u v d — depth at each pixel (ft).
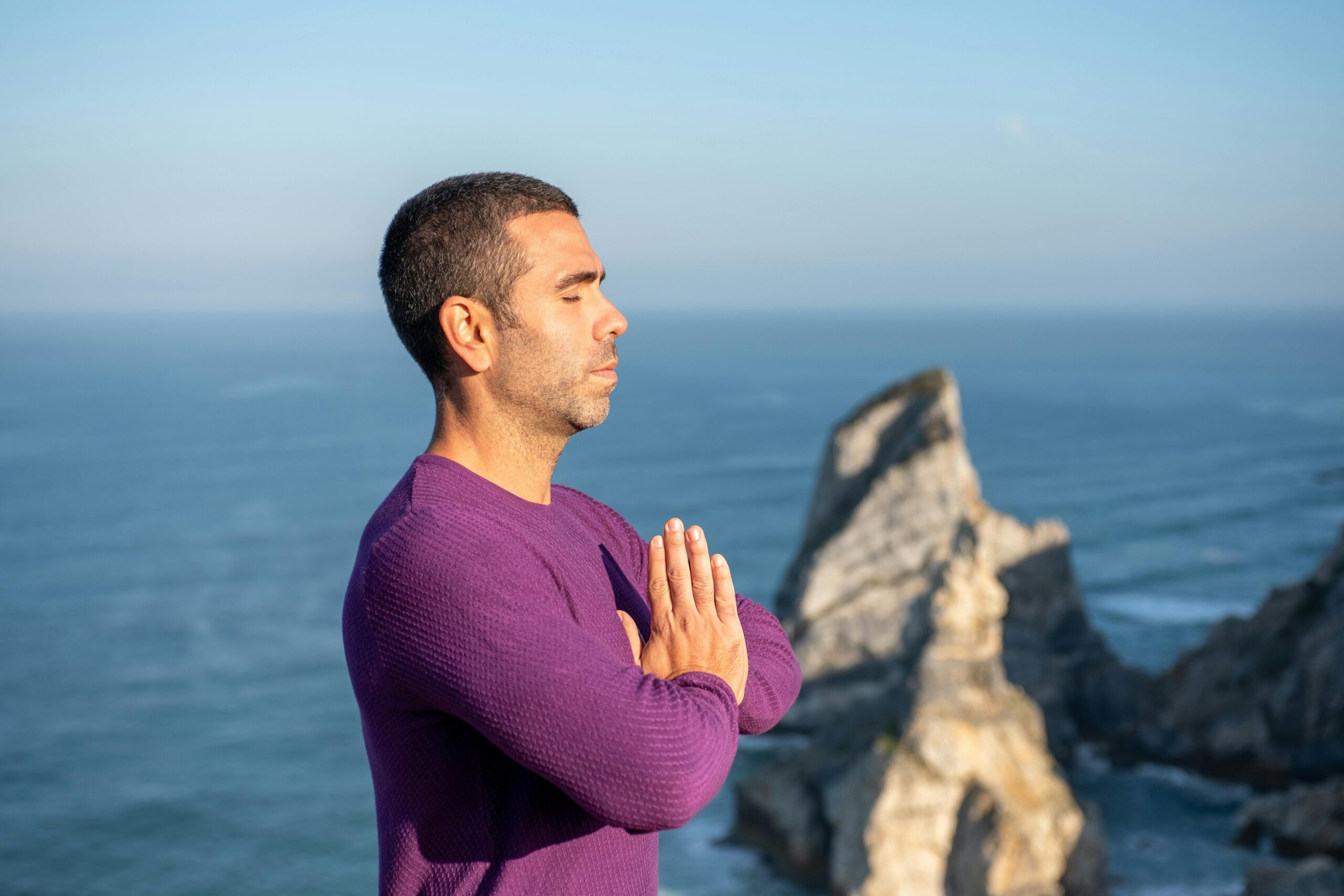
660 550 6.26
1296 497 401.49
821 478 179.63
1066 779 151.64
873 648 162.91
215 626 251.60
